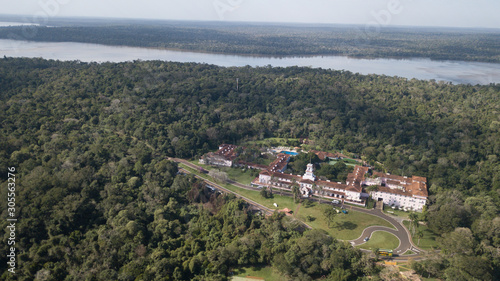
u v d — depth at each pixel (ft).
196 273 543.39
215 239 611.88
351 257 535.60
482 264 496.23
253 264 562.66
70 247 591.78
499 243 567.59
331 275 524.93
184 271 543.80
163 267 533.96
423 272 524.11
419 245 608.60
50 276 529.86
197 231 645.51
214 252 554.46
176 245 603.26
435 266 513.04
